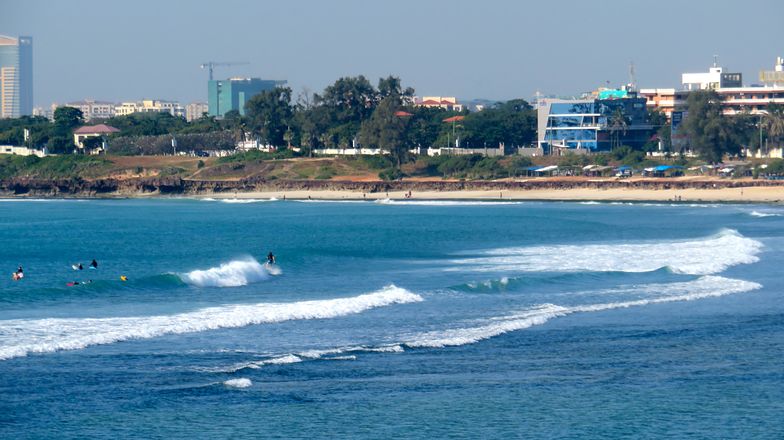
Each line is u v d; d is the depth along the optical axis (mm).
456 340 110125
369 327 117375
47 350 101250
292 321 120438
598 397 88750
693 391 90812
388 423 81062
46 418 80562
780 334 115438
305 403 85750
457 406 85625
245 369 95875
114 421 80250
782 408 86000
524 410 84812
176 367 96125
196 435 77500
